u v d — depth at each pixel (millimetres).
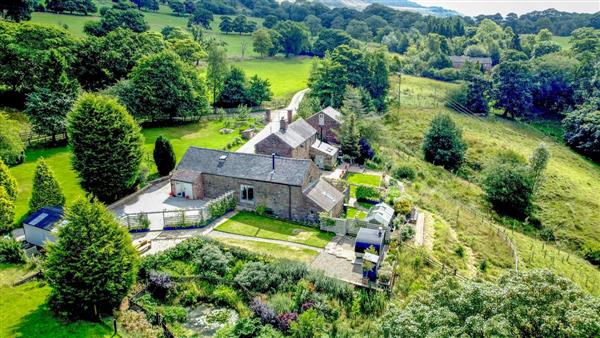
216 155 51562
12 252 35688
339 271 36562
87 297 27656
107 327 27828
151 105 80250
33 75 74750
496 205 63906
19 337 26125
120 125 46781
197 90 87812
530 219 61781
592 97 104938
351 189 56875
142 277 34188
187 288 33656
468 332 18422
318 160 64562
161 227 43219
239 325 29562
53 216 39438
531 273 20328
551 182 71812
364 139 69125
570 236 58250
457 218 50906
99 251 27578
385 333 21453
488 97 112250
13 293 30859
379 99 106000
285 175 46844
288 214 47062
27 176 54656
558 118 113125
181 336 28797
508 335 17188
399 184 58656
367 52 113688
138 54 91562
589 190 71875
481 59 153750
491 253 44625
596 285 44531
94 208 28734
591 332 16594
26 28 81500
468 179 75500
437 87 123000
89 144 45344
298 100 109125
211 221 45094
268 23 190875
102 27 127375
